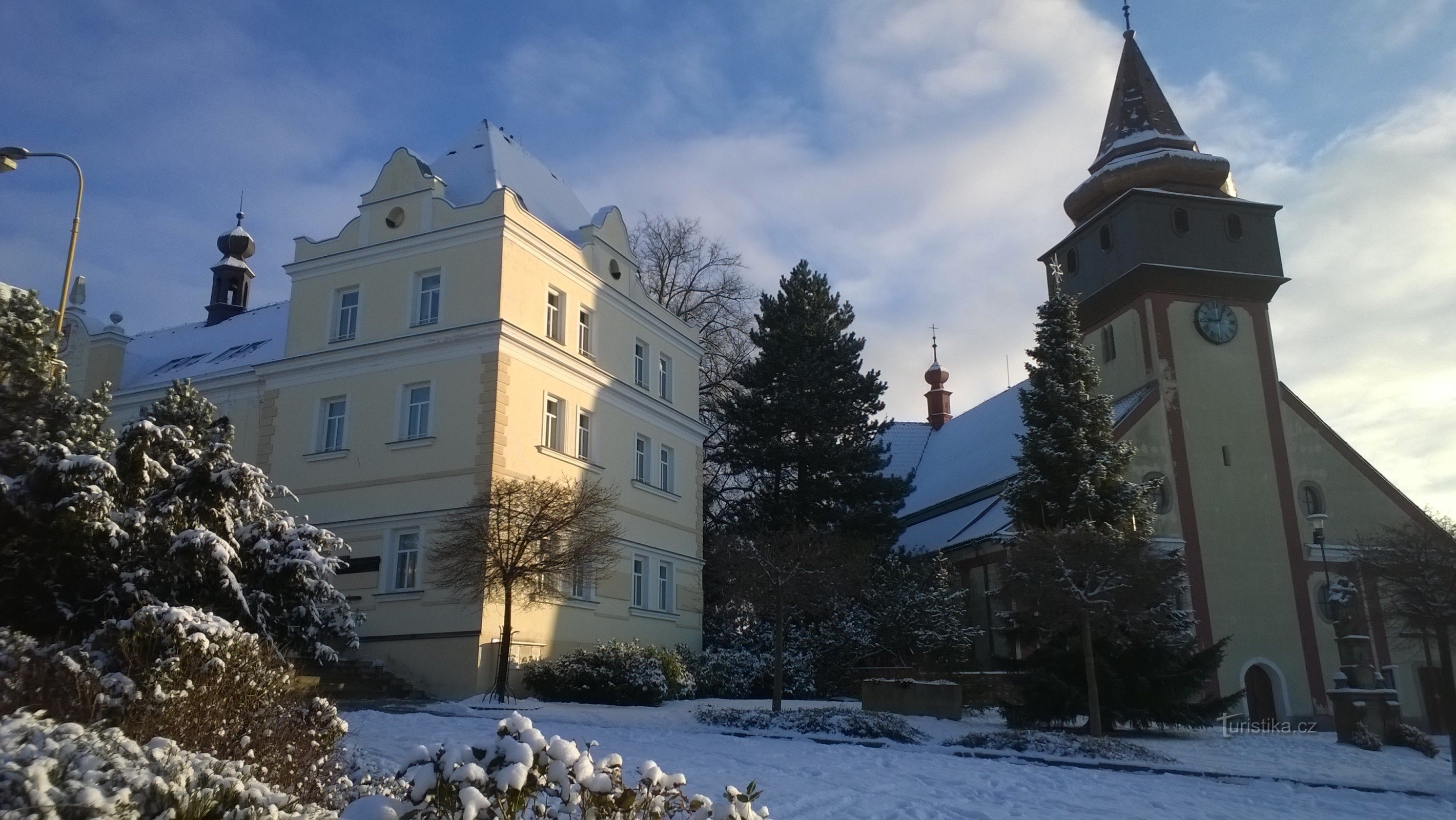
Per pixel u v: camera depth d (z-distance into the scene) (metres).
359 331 29.30
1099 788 15.04
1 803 3.87
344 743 13.53
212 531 12.98
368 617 26.52
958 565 40.12
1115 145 42.03
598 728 19.98
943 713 26.08
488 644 25.11
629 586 31.44
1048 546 23.02
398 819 4.61
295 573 16.17
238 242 45.53
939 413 61.28
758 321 43.00
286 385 29.73
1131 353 38.62
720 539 29.00
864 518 39.22
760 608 27.55
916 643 34.25
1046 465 26.59
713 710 23.19
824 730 21.39
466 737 15.68
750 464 40.53
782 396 40.06
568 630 28.05
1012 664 25.91
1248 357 38.16
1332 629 35.75
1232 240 39.00
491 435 26.34
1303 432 38.16
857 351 42.34
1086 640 22.64
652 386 34.59
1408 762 22.59
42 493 11.86
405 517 26.88
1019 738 20.45
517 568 23.97
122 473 12.98
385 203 29.81
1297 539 36.44
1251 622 35.12
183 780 4.60
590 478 30.22
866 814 11.44
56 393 15.17
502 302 27.48
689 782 12.95
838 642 34.53
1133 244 38.31
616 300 33.00
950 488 46.62
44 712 5.47
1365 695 25.78
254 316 39.25
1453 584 21.52
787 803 11.80
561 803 5.42
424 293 28.92
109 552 12.23
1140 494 26.33
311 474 28.62
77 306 37.19
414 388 28.14
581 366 30.23
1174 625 25.27
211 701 8.20
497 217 27.98
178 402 20.38
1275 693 34.56
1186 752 22.75
